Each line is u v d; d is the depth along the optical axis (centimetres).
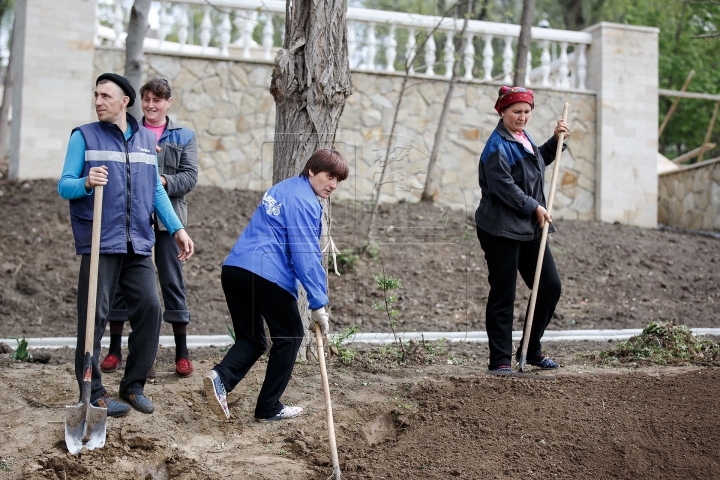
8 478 520
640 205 1616
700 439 603
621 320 1067
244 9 1457
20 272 1116
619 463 579
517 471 565
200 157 1441
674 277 1292
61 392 649
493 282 718
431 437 615
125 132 609
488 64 1570
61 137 1384
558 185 1597
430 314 1071
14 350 802
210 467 565
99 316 582
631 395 669
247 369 614
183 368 704
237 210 1354
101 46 1402
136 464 554
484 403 657
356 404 660
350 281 1163
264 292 592
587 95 1611
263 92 1467
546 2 3083
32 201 1292
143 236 608
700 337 898
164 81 722
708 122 2506
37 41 1366
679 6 2472
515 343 934
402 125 1510
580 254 1362
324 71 738
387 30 1535
